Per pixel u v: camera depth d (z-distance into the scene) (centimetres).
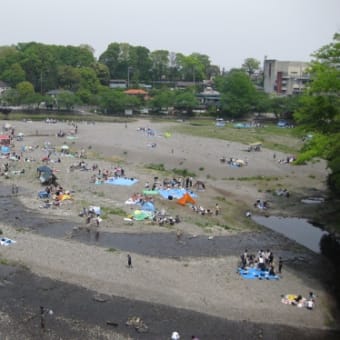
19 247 5731
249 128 17775
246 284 5056
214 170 10588
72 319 4209
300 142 14612
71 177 9162
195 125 18262
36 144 12781
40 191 8162
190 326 4197
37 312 4300
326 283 5294
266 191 8975
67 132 15075
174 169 10488
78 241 6078
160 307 4488
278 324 4328
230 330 4178
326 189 9219
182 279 5084
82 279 4966
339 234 6931
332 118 6944
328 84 6512
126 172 9725
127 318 4272
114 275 5081
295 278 5319
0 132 14712
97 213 7038
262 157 12075
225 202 8119
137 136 14662
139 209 7375
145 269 5272
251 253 5950
